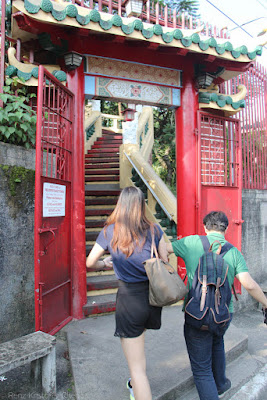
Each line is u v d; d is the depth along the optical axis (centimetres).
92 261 213
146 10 437
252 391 285
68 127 375
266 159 611
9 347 238
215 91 482
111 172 738
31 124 345
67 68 379
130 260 199
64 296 359
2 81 325
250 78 570
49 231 317
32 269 339
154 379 258
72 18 319
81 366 273
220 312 213
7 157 310
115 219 210
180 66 438
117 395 238
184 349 305
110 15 367
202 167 455
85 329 346
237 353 327
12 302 313
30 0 311
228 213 475
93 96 396
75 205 377
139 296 200
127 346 201
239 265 228
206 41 388
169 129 1197
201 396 222
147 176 593
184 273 433
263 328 450
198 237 241
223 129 480
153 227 212
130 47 402
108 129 1116
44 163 353
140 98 416
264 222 590
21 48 386
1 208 302
